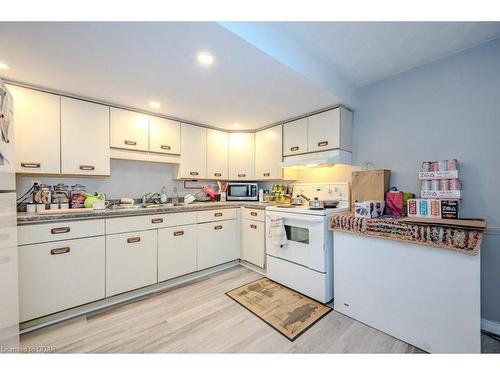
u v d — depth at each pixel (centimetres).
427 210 158
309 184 267
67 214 163
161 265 213
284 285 219
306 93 192
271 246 231
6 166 112
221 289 215
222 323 160
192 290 213
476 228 119
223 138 307
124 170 249
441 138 175
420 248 134
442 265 126
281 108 228
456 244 119
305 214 195
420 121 187
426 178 164
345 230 167
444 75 174
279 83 173
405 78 195
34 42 121
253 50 131
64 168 188
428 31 144
